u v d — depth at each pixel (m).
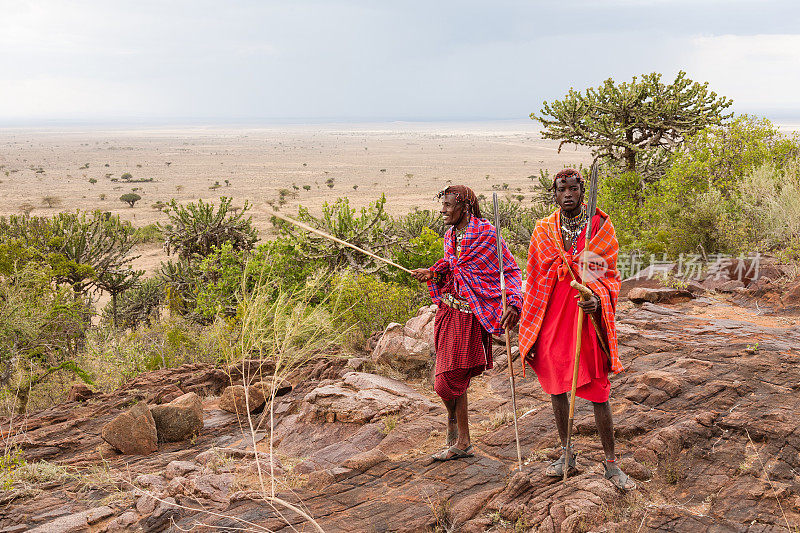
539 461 4.61
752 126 15.70
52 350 21.83
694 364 6.16
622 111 23.09
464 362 4.79
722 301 9.80
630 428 4.80
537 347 4.40
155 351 15.27
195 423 6.80
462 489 4.36
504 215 40.56
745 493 3.87
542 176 31.66
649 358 6.60
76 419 7.81
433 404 6.35
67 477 5.66
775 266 10.48
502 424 5.50
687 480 4.12
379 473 4.83
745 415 4.83
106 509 4.60
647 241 13.62
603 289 4.01
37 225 33.47
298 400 7.07
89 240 34.31
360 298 11.30
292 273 19.91
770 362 6.09
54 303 22.86
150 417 6.55
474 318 4.82
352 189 167.25
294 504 4.39
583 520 3.59
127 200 127.06
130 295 39.16
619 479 4.06
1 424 7.91
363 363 7.68
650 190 19.34
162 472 5.48
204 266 22.75
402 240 22.38
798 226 11.42
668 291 9.88
